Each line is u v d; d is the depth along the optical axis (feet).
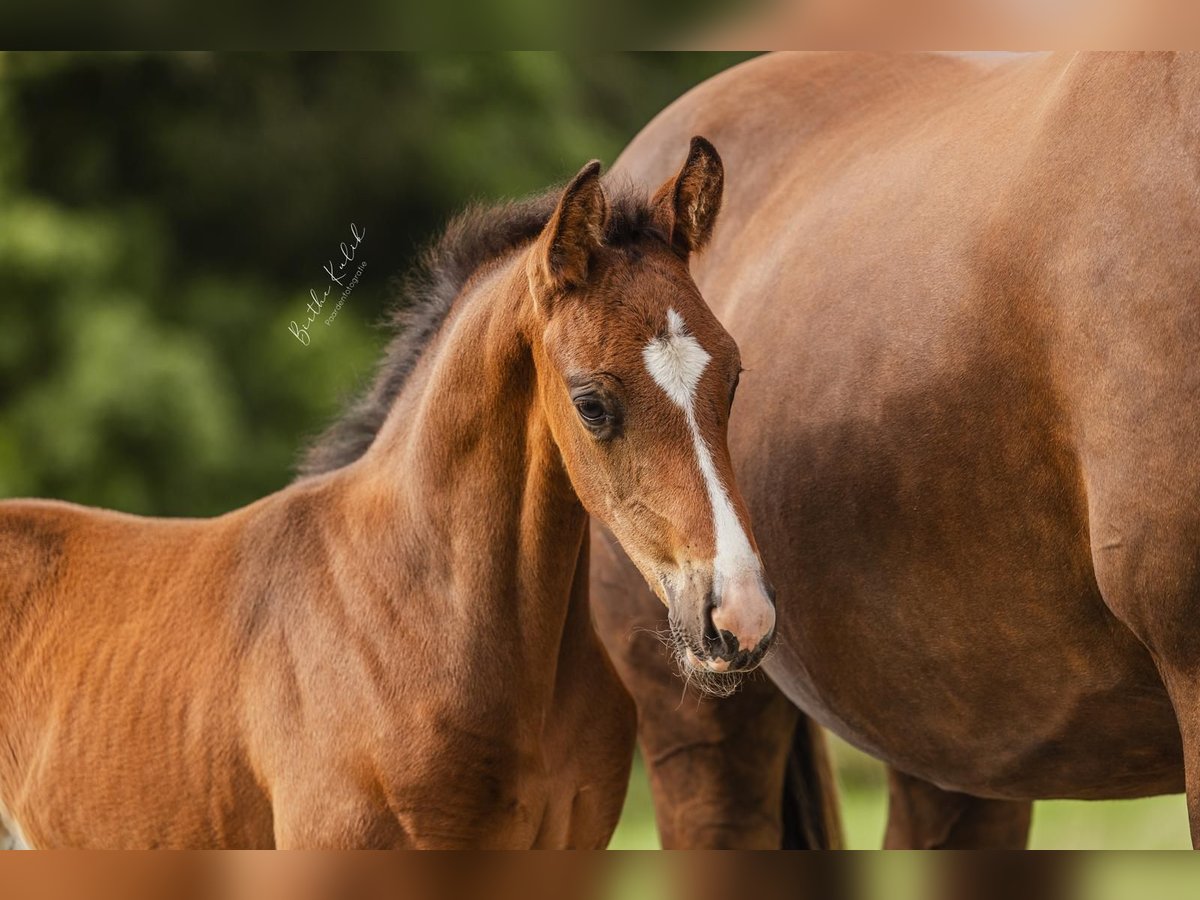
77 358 70.44
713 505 17.99
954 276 19.15
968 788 22.22
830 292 21.27
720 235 25.44
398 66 77.15
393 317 24.29
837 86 25.40
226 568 23.50
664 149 27.27
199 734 22.49
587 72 84.69
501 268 22.07
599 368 18.52
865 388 20.17
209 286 75.36
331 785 21.17
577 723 22.11
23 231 70.23
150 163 75.10
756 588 17.58
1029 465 18.22
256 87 75.20
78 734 23.71
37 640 24.84
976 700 20.16
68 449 69.36
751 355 22.56
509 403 20.80
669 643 20.84
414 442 21.84
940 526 19.42
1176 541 16.15
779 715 26.09
